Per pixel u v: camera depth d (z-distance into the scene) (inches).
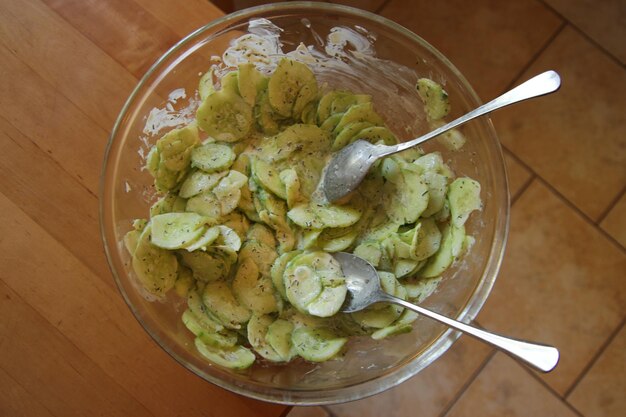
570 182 35.0
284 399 19.4
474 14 36.0
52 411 21.0
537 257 34.4
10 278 21.5
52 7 22.5
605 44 35.9
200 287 21.4
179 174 21.8
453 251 21.4
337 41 22.3
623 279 34.2
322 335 21.0
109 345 21.3
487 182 21.5
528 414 33.1
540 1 36.1
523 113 35.6
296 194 22.0
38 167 22.0
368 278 21.1
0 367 21.0
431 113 22.4
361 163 21.7
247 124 22.5
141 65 22.5
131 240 21.0
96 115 22.3
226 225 21.7
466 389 33.3
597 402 33.1
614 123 35.4
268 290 21.5
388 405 33.2
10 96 22.1
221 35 21.5
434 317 19.4
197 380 21.2
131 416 21.0
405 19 35.9
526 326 33.7
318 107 22.8
